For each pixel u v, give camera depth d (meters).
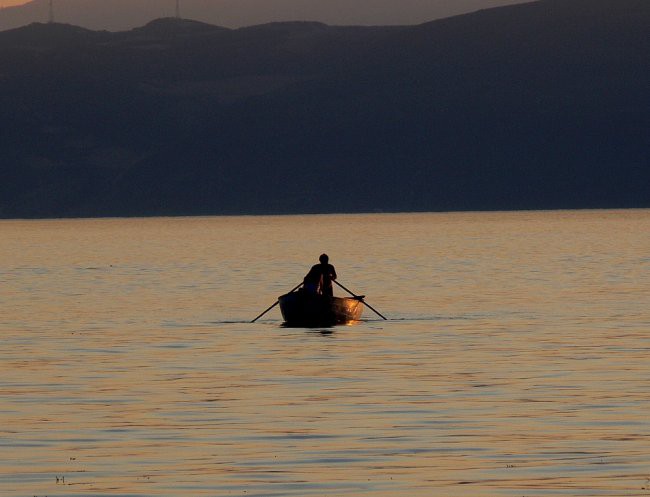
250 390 89.88
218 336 128.50
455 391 88.62
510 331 130.12
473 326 136.38
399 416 78.75
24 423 77.25
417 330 132.88
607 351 111.12
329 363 104.94
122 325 141.12
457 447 69.38
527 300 171.88
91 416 79.56
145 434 73.62
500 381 93.25
